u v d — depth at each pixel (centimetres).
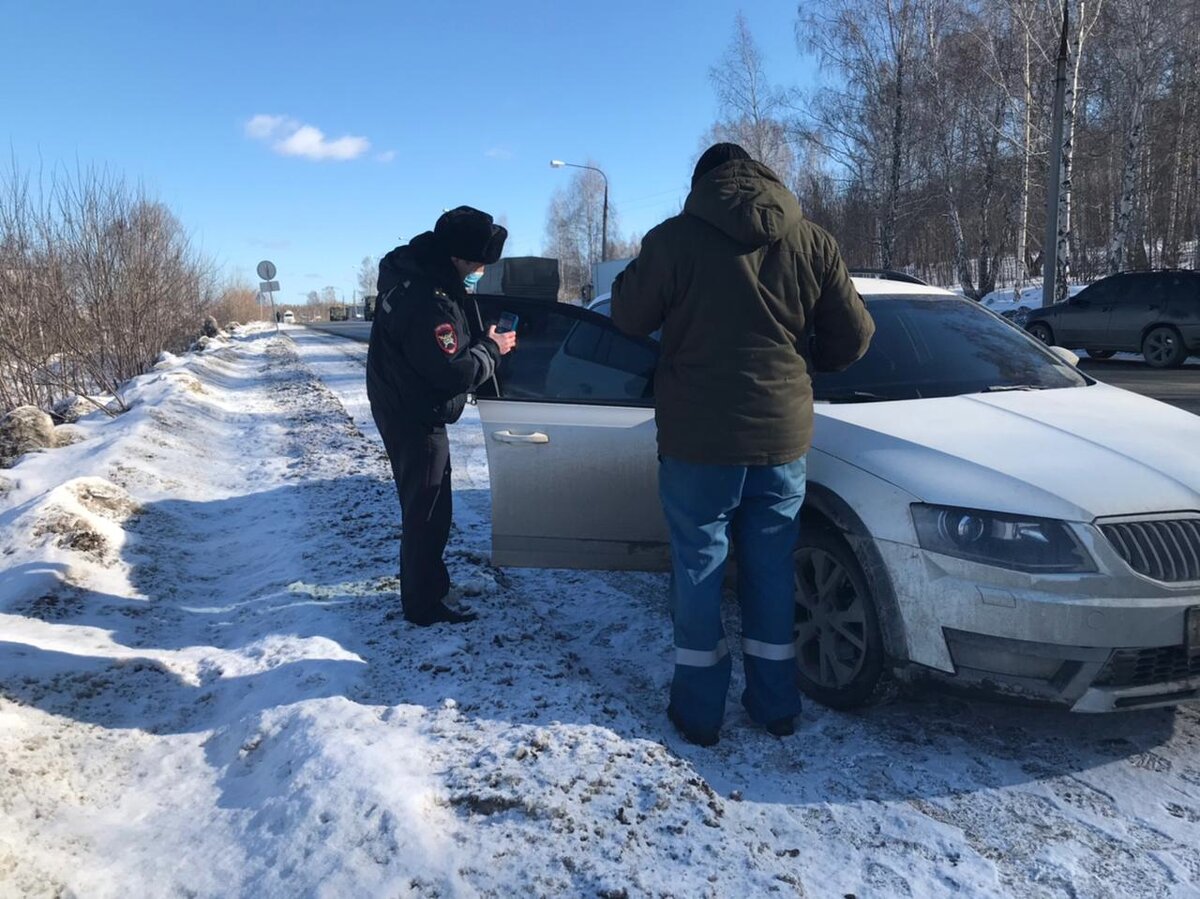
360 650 366
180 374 1254
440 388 356
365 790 253
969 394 373
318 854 232
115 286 1284
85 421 1016
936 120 2888
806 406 297
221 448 917
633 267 298
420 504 378
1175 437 319
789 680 311
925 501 293
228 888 225
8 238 1057
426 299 351
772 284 283
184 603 460
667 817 250
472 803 252
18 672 332
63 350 1109
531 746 281
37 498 564
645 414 373
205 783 282
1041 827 260
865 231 3256
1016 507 278
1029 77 2631
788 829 260
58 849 240
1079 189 3425
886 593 300
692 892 220
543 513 382
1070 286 3016
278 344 2798
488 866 226
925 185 3081
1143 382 1302
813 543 332
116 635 397
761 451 287
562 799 254
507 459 380
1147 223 3300
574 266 7362
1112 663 270
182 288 1686
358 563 488
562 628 425
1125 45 2456
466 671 343
